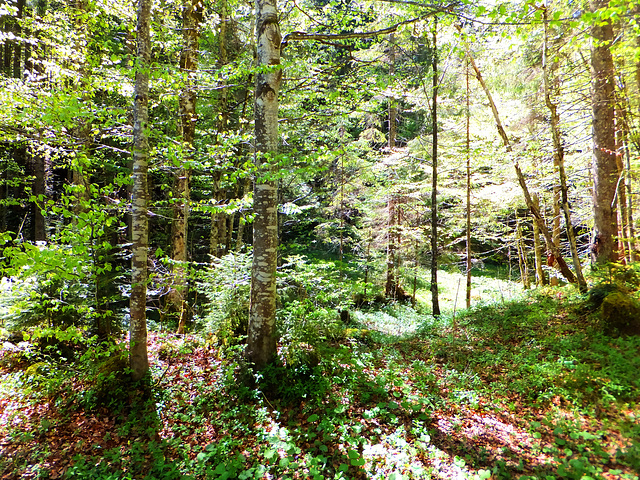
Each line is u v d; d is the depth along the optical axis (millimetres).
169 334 7750
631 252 8266
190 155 6594
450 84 11953
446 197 14688
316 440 4168
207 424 4699
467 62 10891
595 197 8008
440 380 5727
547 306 8070
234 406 5027
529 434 4074
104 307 7195
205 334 7219
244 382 5324
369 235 15570
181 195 8516
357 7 8570
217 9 9859
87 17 7184
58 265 4996
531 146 9477
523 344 6621
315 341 5965
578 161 10781
